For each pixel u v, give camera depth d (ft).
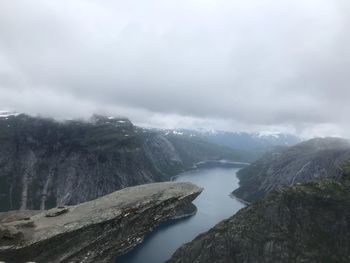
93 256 145.79
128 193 166.50
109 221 148.05
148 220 159.33
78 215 150.82
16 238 132.98
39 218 151.12
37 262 133.80
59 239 138.41
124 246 154.61
